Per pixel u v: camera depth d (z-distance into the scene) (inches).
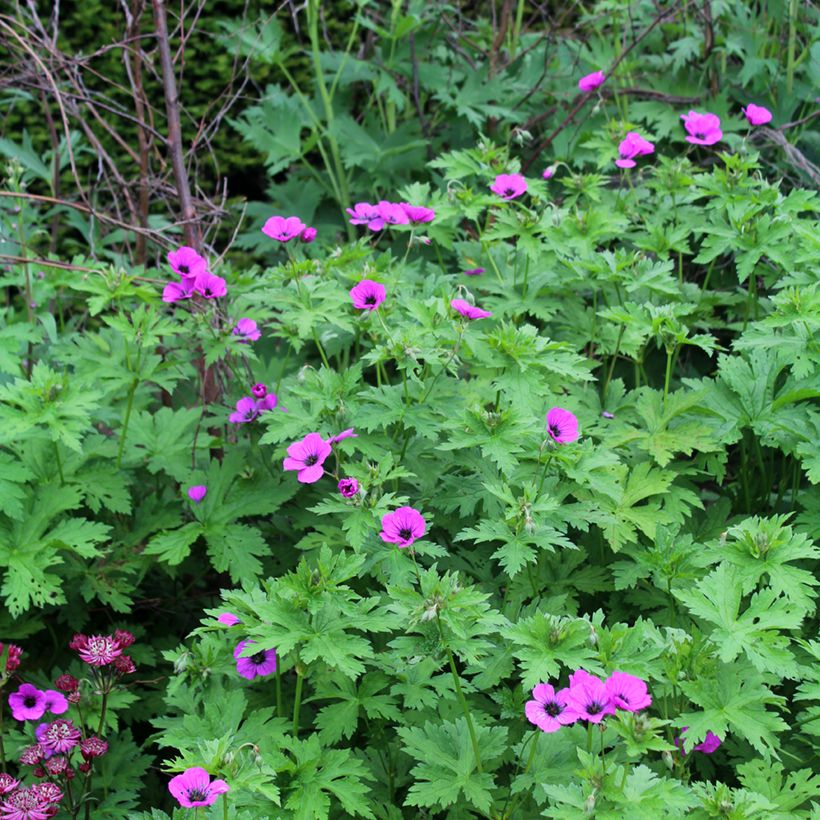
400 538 53.3
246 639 55.7
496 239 71.3
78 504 62.2
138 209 83.6
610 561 63.4
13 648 57.4
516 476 60.2
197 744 51.9
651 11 91.3
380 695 55.9
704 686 52.5
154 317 64.4
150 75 99.9
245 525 64.7
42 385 61.1
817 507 61.6
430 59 92.5
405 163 88.7
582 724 53.9
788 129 84.8
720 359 65.1
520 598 59.2
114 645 56.7
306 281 65.1
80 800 56.9
